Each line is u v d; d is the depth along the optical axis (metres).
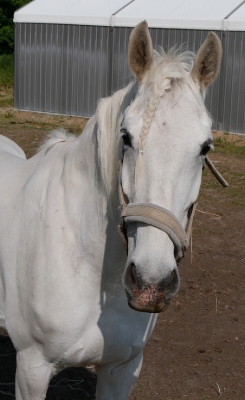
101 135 2.03
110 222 2.11
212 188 7.30
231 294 4.45
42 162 2.49
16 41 13.78
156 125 1.77
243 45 10.88
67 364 2.28
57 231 2.23
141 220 1.74
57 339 2.20
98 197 2.13
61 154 2.39
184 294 4.41
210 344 3.73
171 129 1.76
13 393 3.15
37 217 2.30
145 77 1.87
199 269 4.87
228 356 3.60
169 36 11.70
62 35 13.02
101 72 12.59
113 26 12.17
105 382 2.38
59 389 3.22
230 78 11.15
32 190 2.39
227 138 10.93
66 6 13.33
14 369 3.40
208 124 1.83
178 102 1.79
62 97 13.31
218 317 4.09
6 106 14.45
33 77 13.70
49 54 13.32
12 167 2.78
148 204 1.74
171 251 1.74
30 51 13.62
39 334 2.24
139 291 1.68
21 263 2.30
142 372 3.38
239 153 9.62
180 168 1.76
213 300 4.34
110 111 2.02
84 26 12.64
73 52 12.93
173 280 1.73
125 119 1.83
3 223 2.47
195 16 11.38
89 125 2.23
